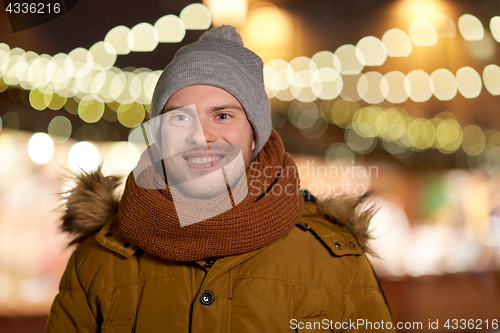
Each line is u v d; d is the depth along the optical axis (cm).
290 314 112
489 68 441
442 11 408
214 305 111
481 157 623
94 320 119
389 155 642
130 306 116
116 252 124
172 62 126
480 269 392
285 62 418
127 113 392
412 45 425
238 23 360
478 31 416
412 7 403
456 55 449
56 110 420
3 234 347
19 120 409
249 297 112
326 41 417
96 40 303
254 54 134
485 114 609
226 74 119
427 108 625
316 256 120
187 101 117
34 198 373
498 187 568
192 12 302
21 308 287
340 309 116
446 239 469
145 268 119
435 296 326
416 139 637
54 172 399
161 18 298
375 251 137
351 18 404
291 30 391
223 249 111
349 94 502
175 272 116
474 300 314
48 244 349
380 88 474
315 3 391
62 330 121
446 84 460
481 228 507
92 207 130
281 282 115
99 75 350
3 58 314
